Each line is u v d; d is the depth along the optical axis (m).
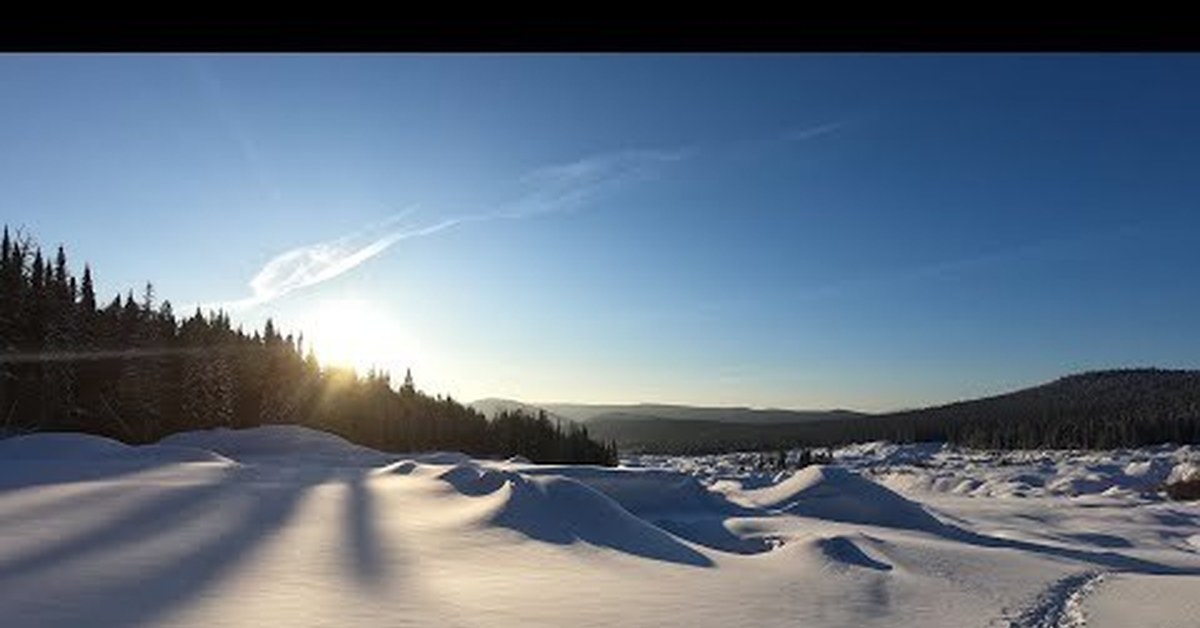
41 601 15.27
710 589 22.80
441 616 16.59
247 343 111.56
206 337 98.12
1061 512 78.44
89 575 17.52
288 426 97.94
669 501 49.91
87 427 82.56
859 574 27.59
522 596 19.39
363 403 126.44
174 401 92.69
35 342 79.56
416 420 128.50
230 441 89.19
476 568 22.81
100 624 14.05
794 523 43.66
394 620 15.88
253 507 30.03
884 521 52.53
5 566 17.75
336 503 32.78
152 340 90.00
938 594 25.59
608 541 30.42
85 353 83.31
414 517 30.75
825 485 56.38
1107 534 58.56
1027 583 29.64
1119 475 135.12
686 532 38.91
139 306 94.62
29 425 77.81
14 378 76.56
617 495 49.28
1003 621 22.47
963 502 91.69
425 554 24.08
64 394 80.06
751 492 59.53
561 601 19.22
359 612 16.31
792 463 187.50
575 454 138.62
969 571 31.09
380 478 45.75
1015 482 130.25
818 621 20.00
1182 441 191.88
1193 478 112.44
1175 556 48.25
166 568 18.84
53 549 19.86
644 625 17.52
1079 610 24.94
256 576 18.97
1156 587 30.34
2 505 25.91
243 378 107.19
